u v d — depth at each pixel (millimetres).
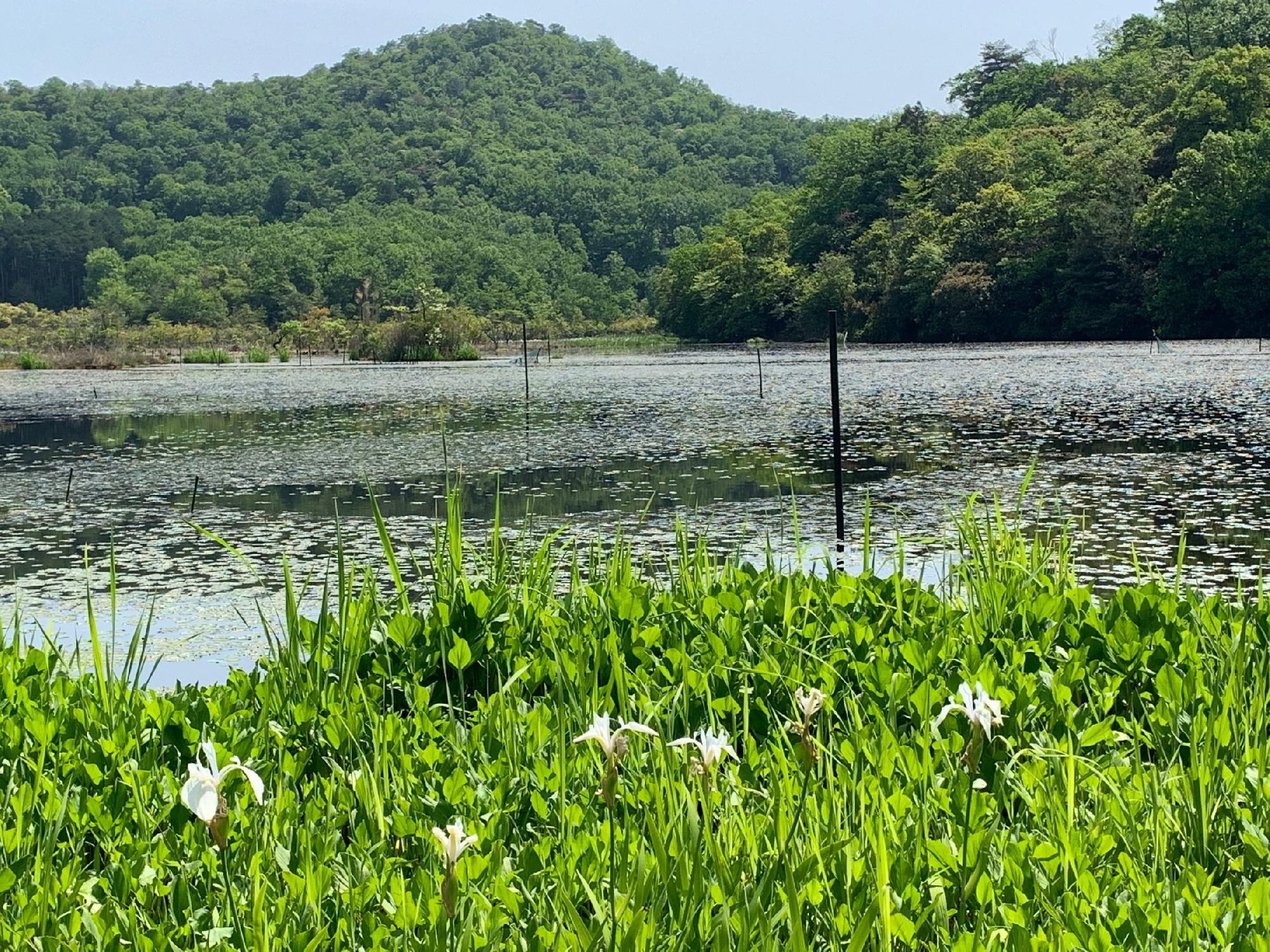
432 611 5164
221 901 2932
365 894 2934
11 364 61844
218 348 77438
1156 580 5434
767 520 10891
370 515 11859
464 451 17172
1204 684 4105
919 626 4770
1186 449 15133
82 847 3422
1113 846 3002
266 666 4766
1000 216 66312
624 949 2500
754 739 3941
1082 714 4051
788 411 22688
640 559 9227
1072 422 18828
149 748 3941
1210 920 2631
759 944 2539
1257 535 9539
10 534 11000
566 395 29203
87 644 7020
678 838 2920
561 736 3627
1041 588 5457
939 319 66625
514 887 3002
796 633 4840
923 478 13305
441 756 3777
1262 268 53656
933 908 2748
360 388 34625
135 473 15500
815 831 2961
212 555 9859
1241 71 60031
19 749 3887
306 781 3928
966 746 3635
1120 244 59562
